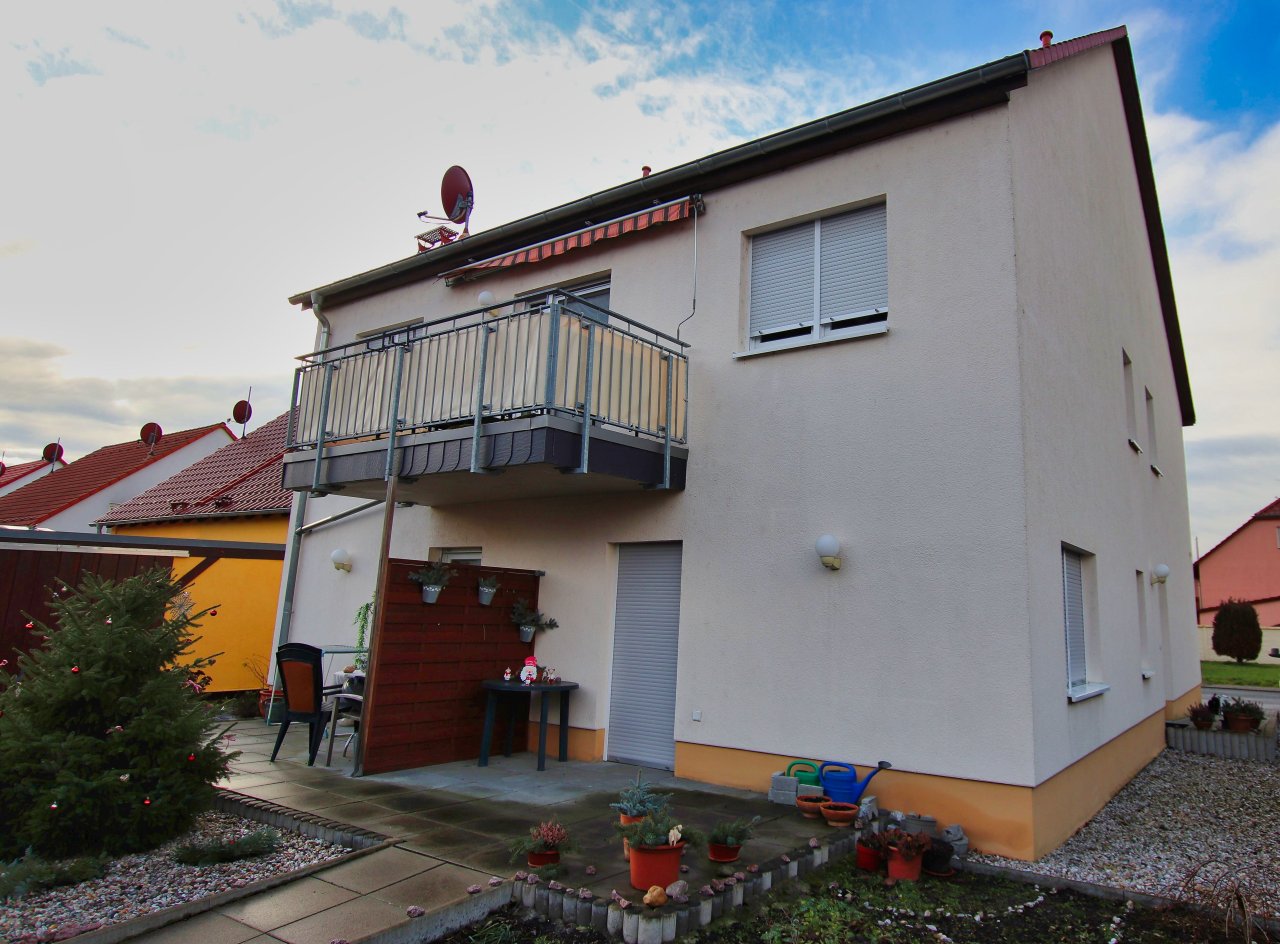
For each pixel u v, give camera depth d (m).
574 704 8.82
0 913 4.16
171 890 4.53
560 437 7.00
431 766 7.94
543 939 4.22
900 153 7.43
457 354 7.95
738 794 7.07
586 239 9.26
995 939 4.59
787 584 7.40
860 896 5.08
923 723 6.43
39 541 10.29
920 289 7.09
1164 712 12.22
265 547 13.13
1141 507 11.24
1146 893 5.23
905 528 6.80
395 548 11.16
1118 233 11.09
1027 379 6.59
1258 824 7.47
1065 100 8.69
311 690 7.84
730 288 8.37
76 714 5.26
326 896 4.43
